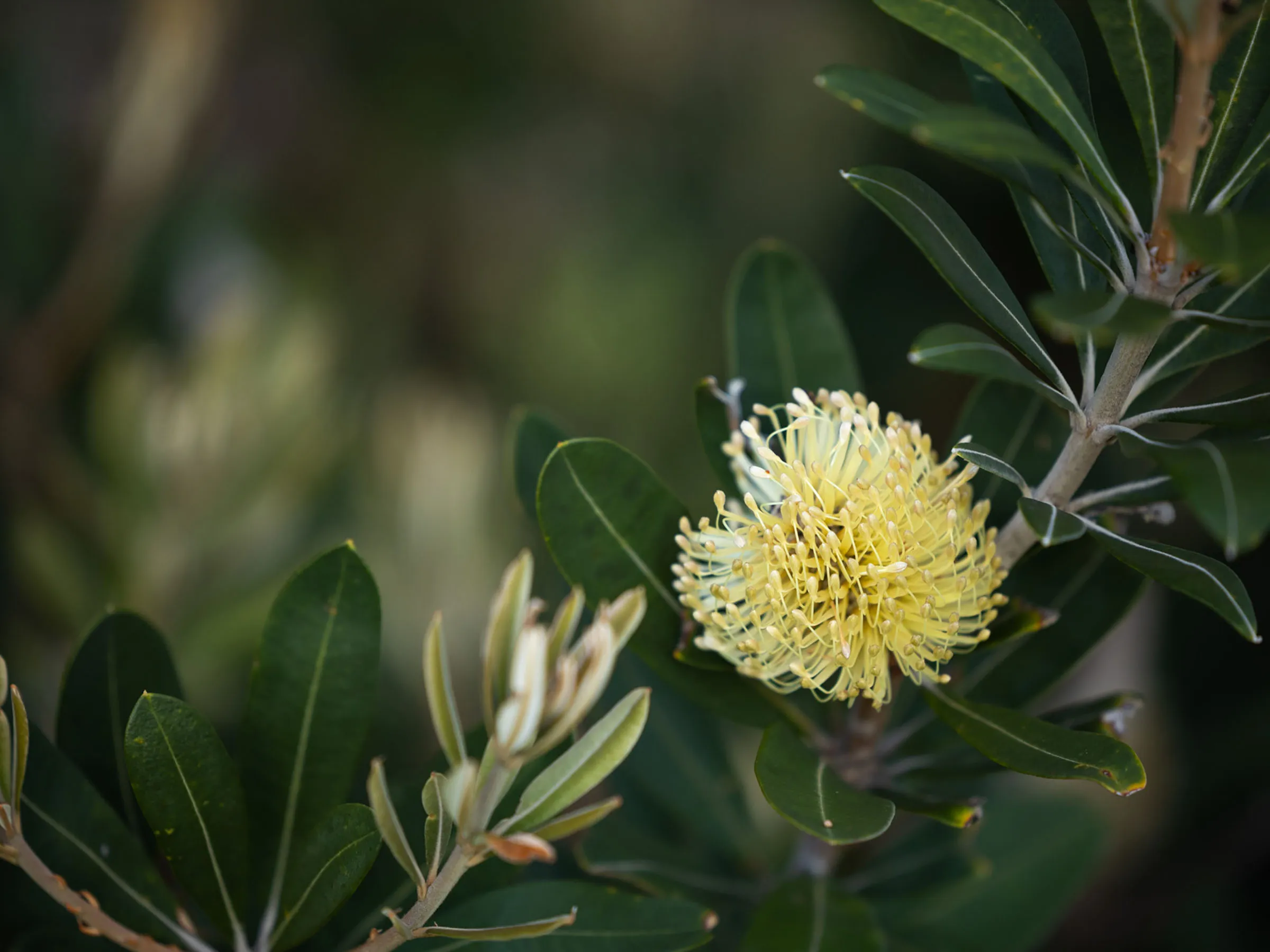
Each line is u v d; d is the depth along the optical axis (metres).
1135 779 0.47
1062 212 0.51
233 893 0.50
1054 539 0.46
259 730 0.51
